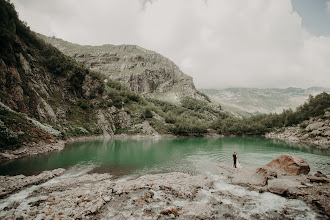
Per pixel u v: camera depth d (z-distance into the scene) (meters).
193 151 67.62
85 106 117.44
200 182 29.56
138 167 41.56
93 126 112.94
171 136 140.88
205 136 153.25
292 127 142.62
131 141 105.56
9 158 41.41
